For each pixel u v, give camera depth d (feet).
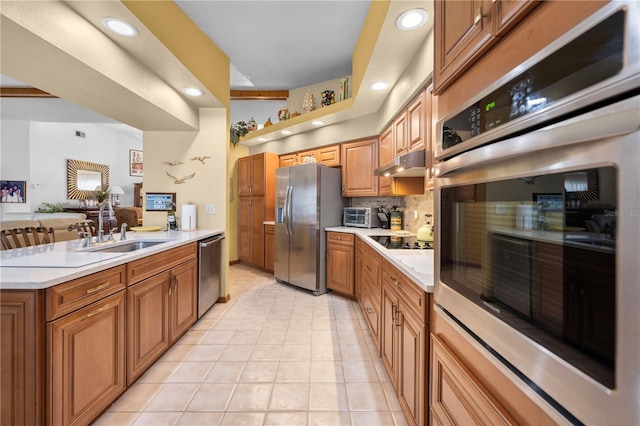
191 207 9.99
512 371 2.06
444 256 3.15
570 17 1.58
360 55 8.93
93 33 5.58
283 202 12.80
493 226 2.31
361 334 7.97
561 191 1.63
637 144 1.22
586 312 1.49
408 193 9.23
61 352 3.96
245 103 16.26
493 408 2.30
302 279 11.91
